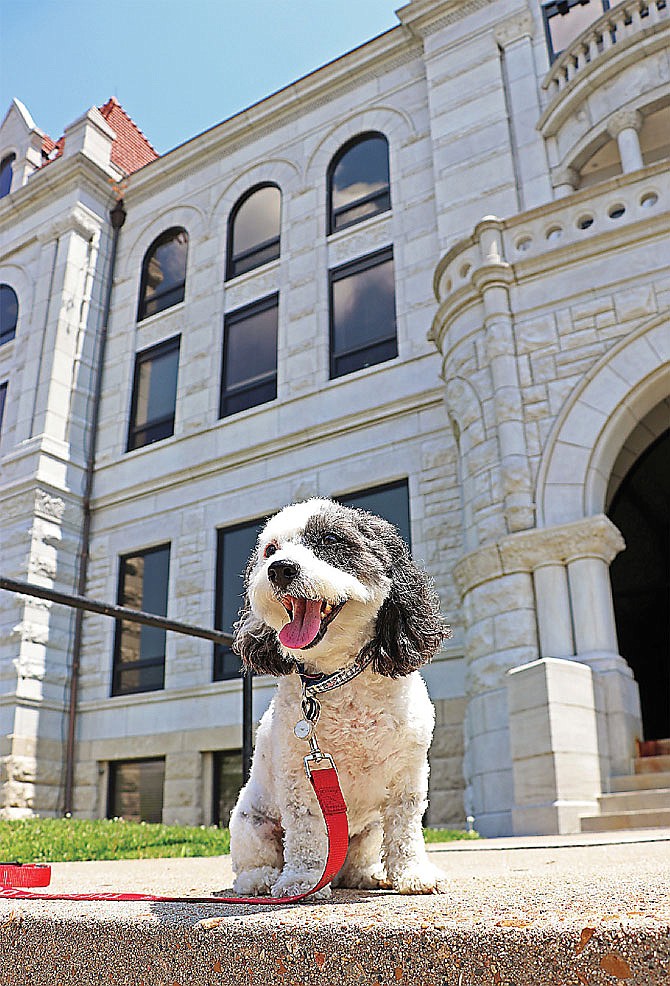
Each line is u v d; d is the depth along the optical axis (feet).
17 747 38.32
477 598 25.23
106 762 39.86
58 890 7.38
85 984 4.25
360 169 43.75
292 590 5.52
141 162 60.13
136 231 51.47
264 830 6.47
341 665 5.89
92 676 41.63
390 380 37.17
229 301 45.37
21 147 58.65
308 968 3.64
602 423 25.07
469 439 27.48
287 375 40.83
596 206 27.25
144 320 48.93
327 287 41.68
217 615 39.24
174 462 43.24
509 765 22.70
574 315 26.43
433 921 3.57
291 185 45.34
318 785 5.39
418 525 33.96
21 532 42.80
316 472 38.04
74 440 46.06
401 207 40.42
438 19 41.88
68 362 47.03
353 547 5.91
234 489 40.47
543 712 20.44
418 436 35.47
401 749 5.93
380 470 36.04
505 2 40.42
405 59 43.57
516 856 11.31
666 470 33.83
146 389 47.32
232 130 48.44
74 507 44.83
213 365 44.01
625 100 33.09
